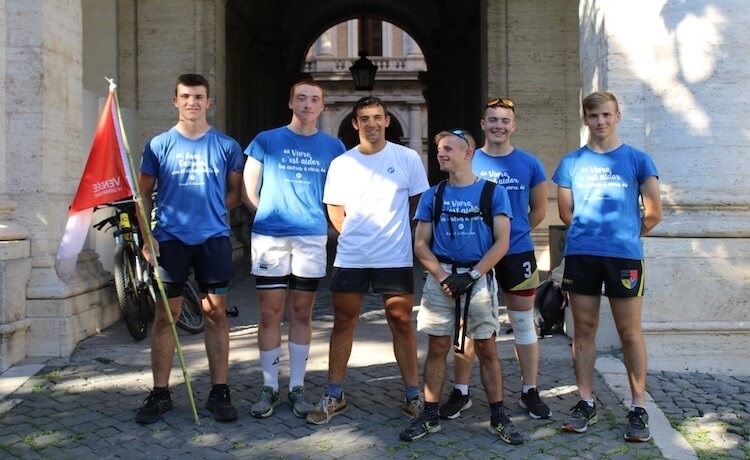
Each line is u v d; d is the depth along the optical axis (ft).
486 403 14.83
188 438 12.88
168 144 13.89
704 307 17.46
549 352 18.44
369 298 27.50
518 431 12.91
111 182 13.73
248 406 14.56
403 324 13.87
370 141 13.70
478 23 45.65
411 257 13.84
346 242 13.71
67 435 12.99
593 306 13.41
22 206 18.08
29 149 18.12
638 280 13.06
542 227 32.04
